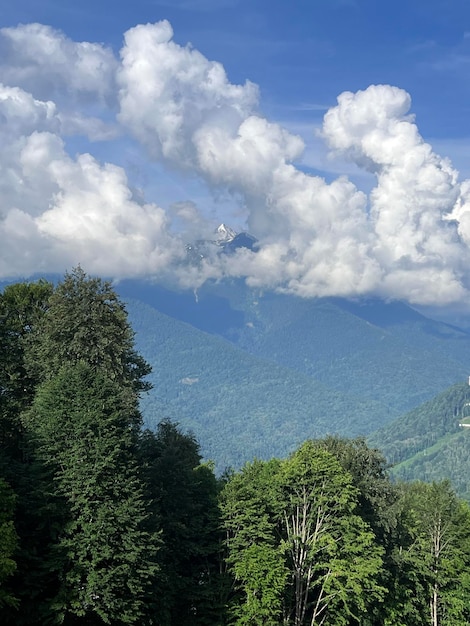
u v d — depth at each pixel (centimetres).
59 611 6412
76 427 7025
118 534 6775
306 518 8938
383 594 9006
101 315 8306
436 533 10450
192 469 9106
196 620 8012
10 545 5850
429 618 10212
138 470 7462
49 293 9562
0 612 6222
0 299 9125
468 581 10088
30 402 8344
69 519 6788
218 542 8456
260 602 7881
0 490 6009
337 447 10056
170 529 7944
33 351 8462
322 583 8838
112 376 8188
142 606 7144
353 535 8681
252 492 8519
